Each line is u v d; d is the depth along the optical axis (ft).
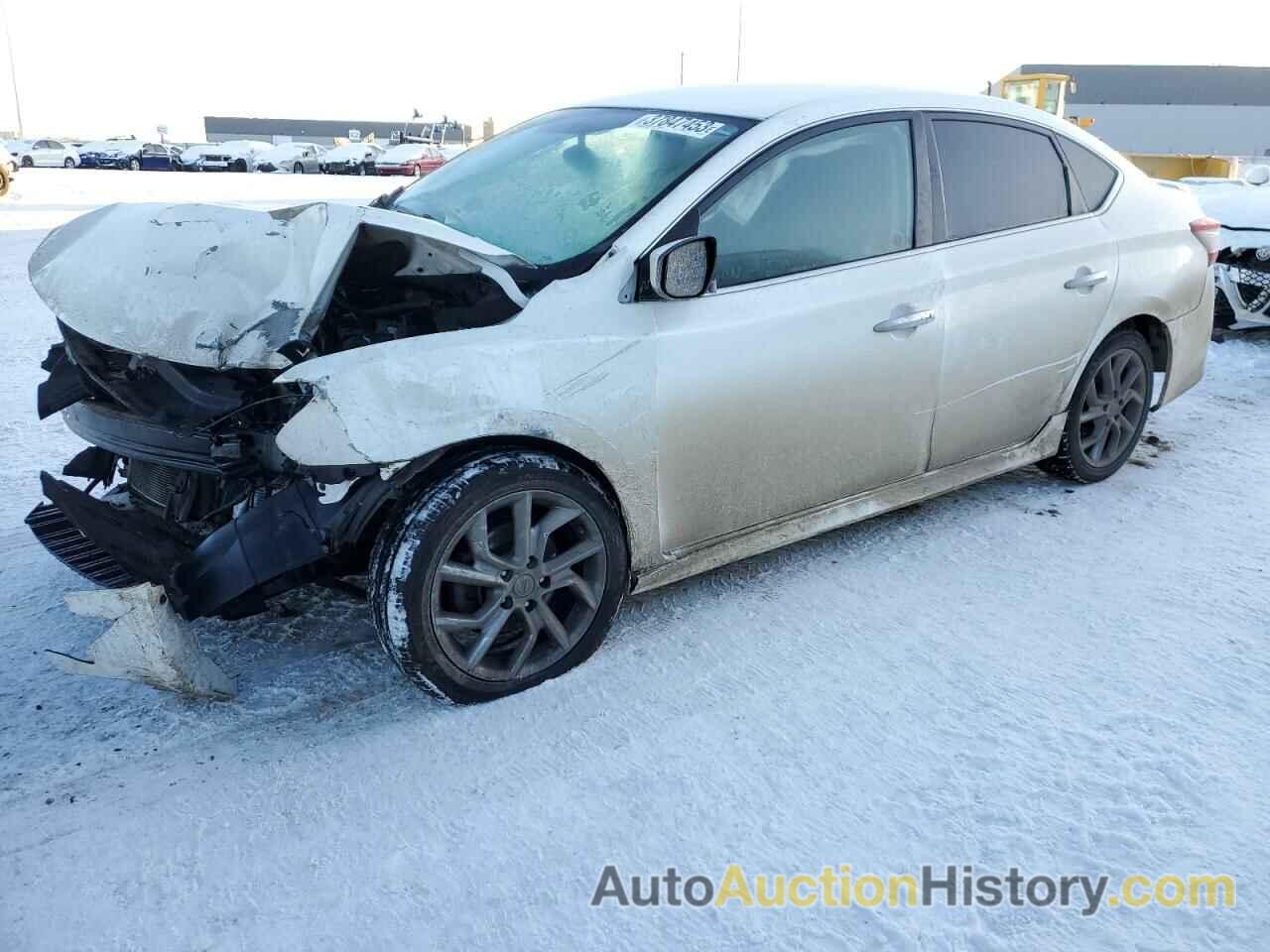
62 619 11.03
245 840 7.77
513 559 9.23
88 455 11.40
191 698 9.56
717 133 10.78
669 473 10.03
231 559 8.77
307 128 218.79
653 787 8.29
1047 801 8.11
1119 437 14.79
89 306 9.25
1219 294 23.47
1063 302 13.01
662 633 10.64
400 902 7.16
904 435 11.80
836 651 10.30
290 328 8.70
